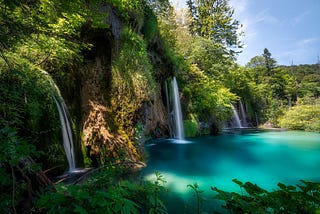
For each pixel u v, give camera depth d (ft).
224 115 56.24
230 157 26.84
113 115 22.88
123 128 22.81
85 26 21.24
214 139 42.29
